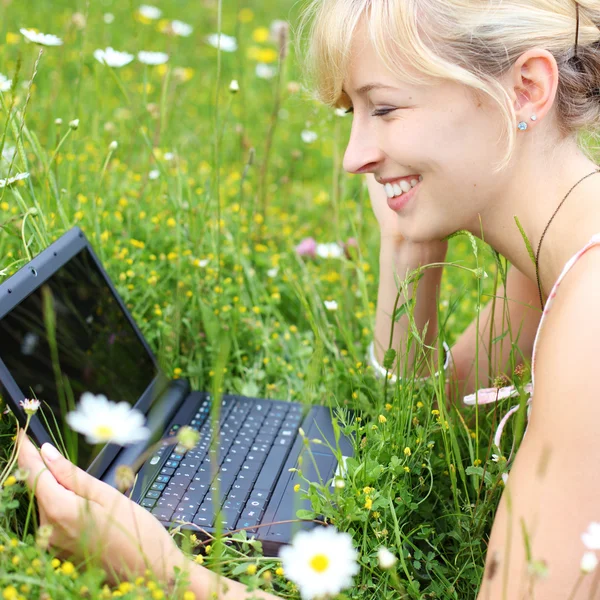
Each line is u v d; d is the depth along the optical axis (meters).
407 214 1.83
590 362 1.42
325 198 3.77
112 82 4.21
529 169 1.74
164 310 2.68
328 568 1.34
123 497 1.62
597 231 1.61
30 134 2.58
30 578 1.37
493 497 1.88
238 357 2.60
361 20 1.70
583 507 1.40
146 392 2.15
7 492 1.60
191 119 4.45
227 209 3.36
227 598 1.52
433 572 1.81
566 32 1.70
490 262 3.33
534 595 1.40
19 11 4.72
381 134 1.75
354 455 2.00
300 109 4.64
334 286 3.10
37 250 2.33
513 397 2.13
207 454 2.00
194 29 5.74
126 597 1.39
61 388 1.84
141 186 3.30
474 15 1.64
